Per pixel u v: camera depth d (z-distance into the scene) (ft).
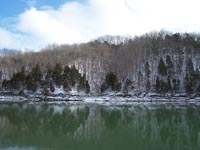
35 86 379.14
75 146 107.96
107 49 515.91
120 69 440.45
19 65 451.94
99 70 447.42
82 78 398.42
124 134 135.54
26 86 383.65
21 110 240.12
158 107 284.00
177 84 406.21
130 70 437.17
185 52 466.29
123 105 310.65
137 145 110.93
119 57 462.19
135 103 343.26
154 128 154.61
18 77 392.88
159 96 385.29
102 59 462.60
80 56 466.29
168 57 438.81
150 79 420.36
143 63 449.89
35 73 386.32
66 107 279.49
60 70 393.09
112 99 371.56
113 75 409.90
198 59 456.45
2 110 236.02
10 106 276.82
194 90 395.55
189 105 311.27
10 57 499.10
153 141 119.24
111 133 138.10
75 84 394.11
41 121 179.73
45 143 111.96
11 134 129.70
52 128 153.28
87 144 111.75
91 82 428.56
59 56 467.93
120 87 404.98
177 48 471.21
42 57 470.39
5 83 398.83
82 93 390.63
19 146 104.88
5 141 113.39
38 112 228.22
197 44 492.95
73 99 365.61
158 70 426.92
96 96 384.27
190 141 119.55
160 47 476.54
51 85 380.17
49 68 411.13
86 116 209.46
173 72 424.87
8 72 448.24
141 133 138.51
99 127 158.71
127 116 209.05
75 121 183.73
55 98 362.94
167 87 395.14
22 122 171.32
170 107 283.38
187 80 406.00
